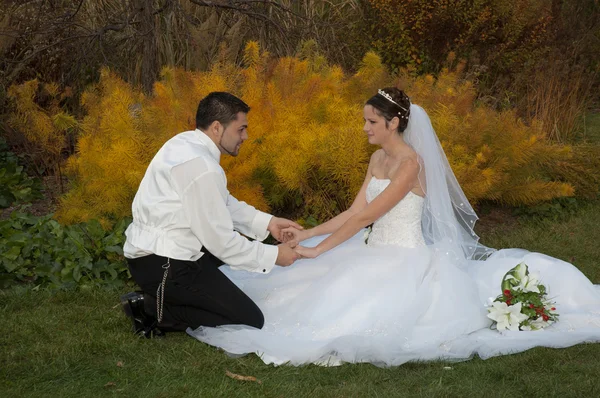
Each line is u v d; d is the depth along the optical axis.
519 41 9.70
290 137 4.87
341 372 3.29
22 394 3.05
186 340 3.63
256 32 7.52
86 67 7.25
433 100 5.58
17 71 7.00
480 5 9.21
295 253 3.73
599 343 3.58
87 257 4.43
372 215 3.76
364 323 3.55
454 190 4.16
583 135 8.58
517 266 3.82
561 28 10.56
